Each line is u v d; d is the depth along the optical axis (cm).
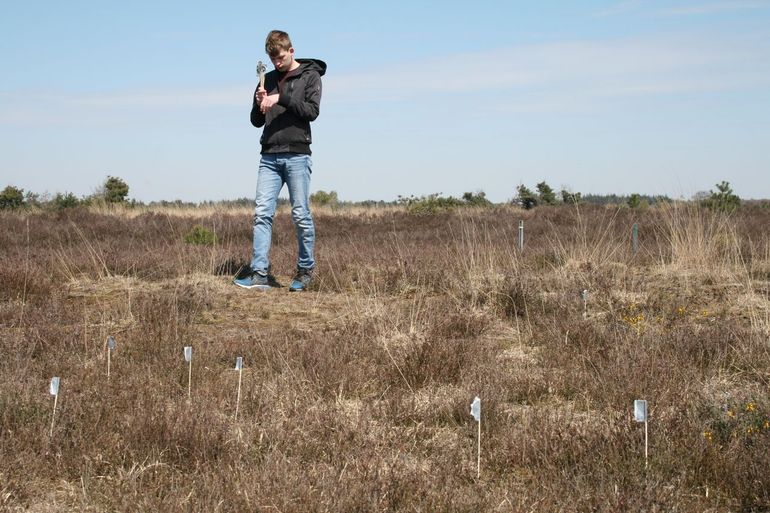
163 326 682
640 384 518
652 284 955
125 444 421
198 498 362
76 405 464
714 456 407
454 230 2044
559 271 999
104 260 1060
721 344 628
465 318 729
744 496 381
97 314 773
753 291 884
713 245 1095
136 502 360
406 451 443
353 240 1720
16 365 552
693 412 469
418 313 740
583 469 402
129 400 489
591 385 544
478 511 359
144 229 1964
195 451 414
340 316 786
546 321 721
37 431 430
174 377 557
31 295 871
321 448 430
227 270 1056
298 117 885
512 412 501
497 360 618
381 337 658
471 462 425
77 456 409
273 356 609
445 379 573
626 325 711
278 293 911
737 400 500
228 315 797
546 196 3278
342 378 554
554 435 436
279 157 899
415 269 991
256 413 481
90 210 2606
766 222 1850
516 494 379
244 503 357
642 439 420
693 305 830
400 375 571
